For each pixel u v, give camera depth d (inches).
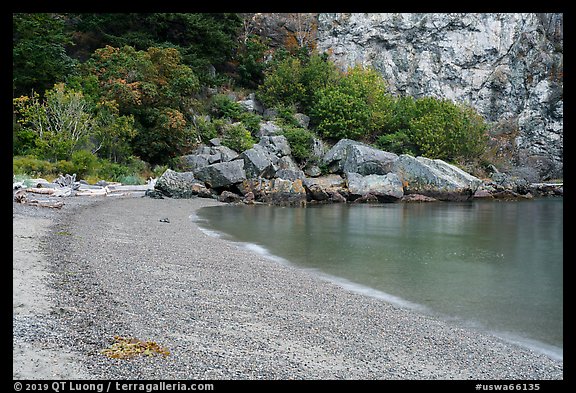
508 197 1653.5
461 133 1995.6
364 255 641.6
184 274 465.7
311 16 2689.5
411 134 2038.6
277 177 1517.0
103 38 1851.6
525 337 346.3
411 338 331.6
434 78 2618.1
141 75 1573.6
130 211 953.5
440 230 895.7
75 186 1130.7
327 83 2165.4
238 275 483.5
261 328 327.0
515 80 2559.1
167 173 1360.7
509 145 2449.6
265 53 2479.1
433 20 2637.8
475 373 278.8
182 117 1601.9
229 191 1455.5
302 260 601.0
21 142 1249.4
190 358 262.8
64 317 305.0
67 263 453.7
